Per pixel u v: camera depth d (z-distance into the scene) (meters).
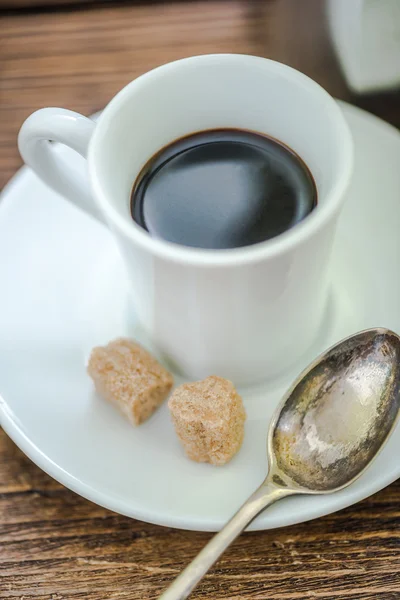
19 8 0.36
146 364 0.27
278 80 0.26
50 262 0.30
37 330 0.29
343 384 0.26
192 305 0.25
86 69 0.35
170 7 0.36
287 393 0.26
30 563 0.26
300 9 0.33
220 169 0.27
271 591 0.25
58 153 0.31
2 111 0.34
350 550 0.25
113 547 0.26
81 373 0.28
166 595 0.23
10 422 0.26
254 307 0.25
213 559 0.23
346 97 0.33
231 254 0.23
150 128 0.27
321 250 0.24
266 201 0.26
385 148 0.31
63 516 0.26
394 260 0.29
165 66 0.26
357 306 0.29
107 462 0.26
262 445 0.26
